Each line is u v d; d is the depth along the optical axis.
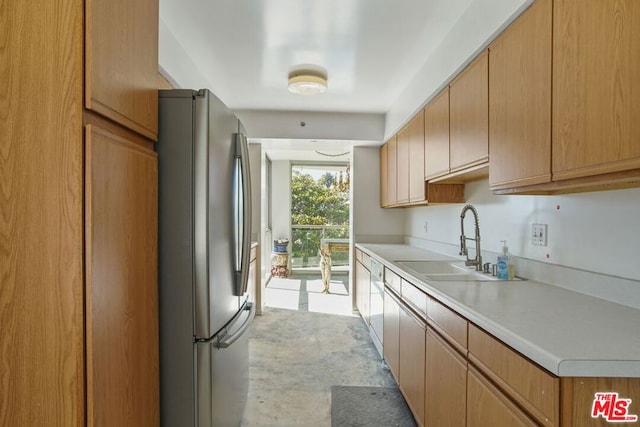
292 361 3.01
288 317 4.25
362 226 4.49
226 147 1.81
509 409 1.09
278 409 2.28
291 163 6.99
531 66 1.44
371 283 3.46
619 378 0.90
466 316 1.35
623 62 1.02
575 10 1.20
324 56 2.62
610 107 1.07
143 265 1.34
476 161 1.93
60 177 0.96
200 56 2.62
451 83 2.28
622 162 1.03
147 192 1.38
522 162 1.50
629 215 1.38
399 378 2.38
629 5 1.00
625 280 1.38
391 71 2.88
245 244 2.00
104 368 1.06
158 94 1.53
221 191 1.73
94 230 1.01
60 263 0.96
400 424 2.12
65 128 0.95
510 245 2.15
